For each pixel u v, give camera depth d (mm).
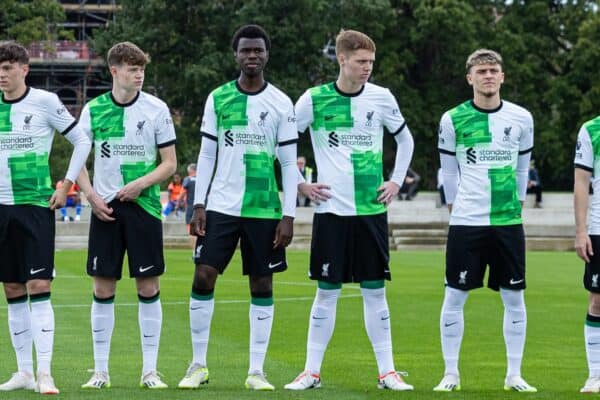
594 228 24656
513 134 25016
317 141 25203
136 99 24812
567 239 95875
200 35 148500
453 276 24922
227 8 146250
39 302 23766
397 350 32219
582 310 43906
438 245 95562
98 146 24719
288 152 24578
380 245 24953
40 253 23766
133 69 24453
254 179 24391
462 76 154875
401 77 148875
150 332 24641
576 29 153875
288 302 46281
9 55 23703
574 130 152000
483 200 24859
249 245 24438
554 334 36219
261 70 24469
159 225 24781
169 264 70750
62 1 198500
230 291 51344
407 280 59062
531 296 50031
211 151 24594
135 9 149250
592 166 24859
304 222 98875
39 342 23500
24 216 23781
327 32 143750
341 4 145250
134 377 26297
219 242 24297
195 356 24609
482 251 24938
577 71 149250
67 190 24016
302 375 24781
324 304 24984
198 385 24328
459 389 24719
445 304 25031
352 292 50969
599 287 24516
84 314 40656
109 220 24359
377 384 25422
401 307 44750
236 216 24359
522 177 25297
